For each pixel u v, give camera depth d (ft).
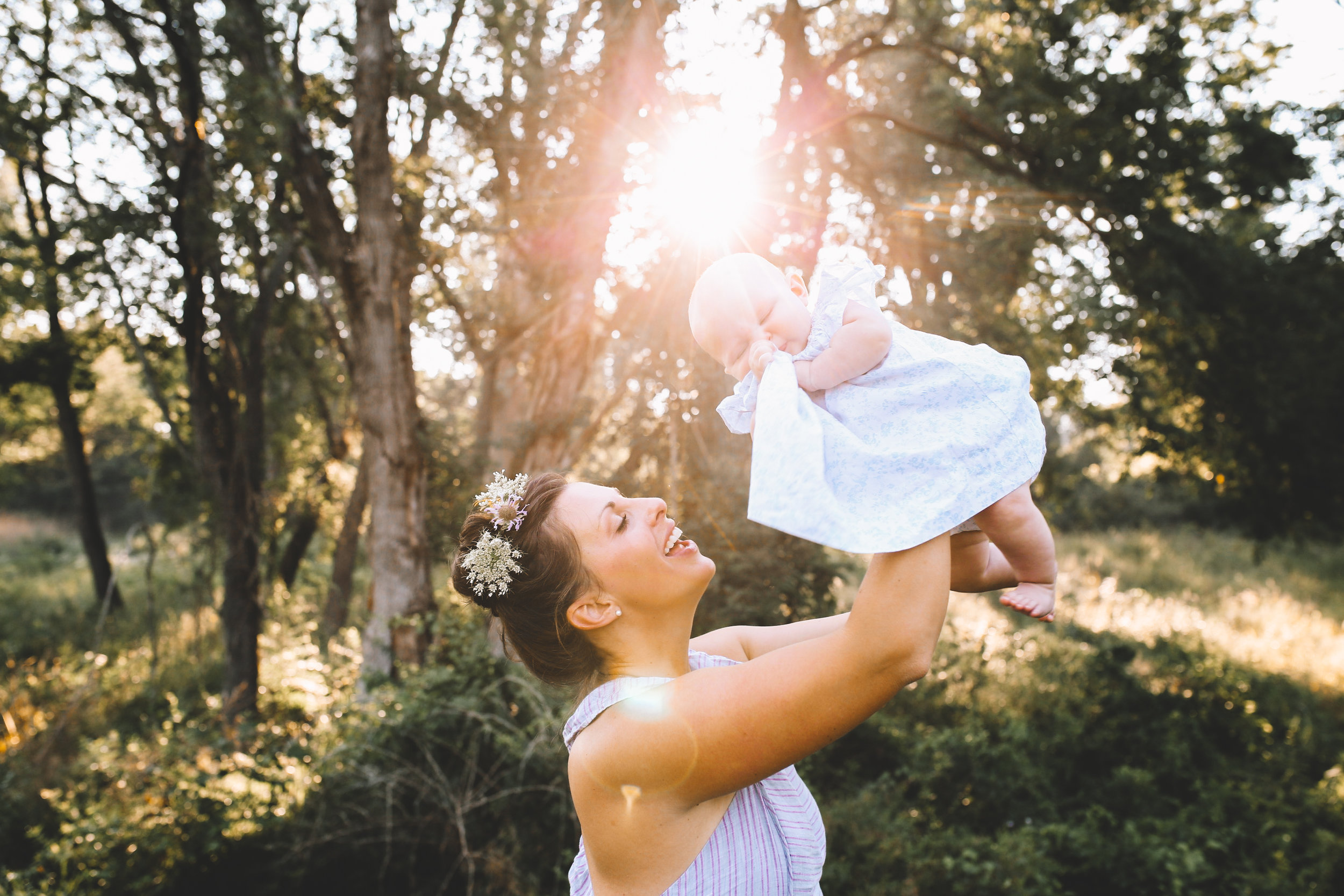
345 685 25.34
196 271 29.12
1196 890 17.54
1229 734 25.53
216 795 17.04
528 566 4.32
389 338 25.35
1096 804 21.58
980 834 20.10
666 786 3.67
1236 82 29.37
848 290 4.36
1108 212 29.30
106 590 42.83
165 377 36.50
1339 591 45.57
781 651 3.62
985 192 29.63
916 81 32.32
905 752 22.45
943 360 4.05
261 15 25.71
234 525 30.09
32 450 65.05
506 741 16.76
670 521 4.49
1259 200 29.99
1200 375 30.27
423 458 26.22
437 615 24.82
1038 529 4.14
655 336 22.38
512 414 30.04
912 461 3.54
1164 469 33.96
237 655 29.04
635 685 4.12
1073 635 32.14
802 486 3.35
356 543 37.70
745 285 4.54
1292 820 20.48
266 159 24.43
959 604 39.09
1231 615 39.47
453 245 28.43
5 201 37.81
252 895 15.96
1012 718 25.02
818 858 4.27
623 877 3.85
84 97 29.76
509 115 25.99
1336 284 30.14
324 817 16.89
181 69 27.30
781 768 3.57
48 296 32.35
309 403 39.09
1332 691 29.22
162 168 29.43
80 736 23.84
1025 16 28.89
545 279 26.96
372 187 24.79
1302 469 30.60
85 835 16.35
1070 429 50.19
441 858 17.03
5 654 34.71
